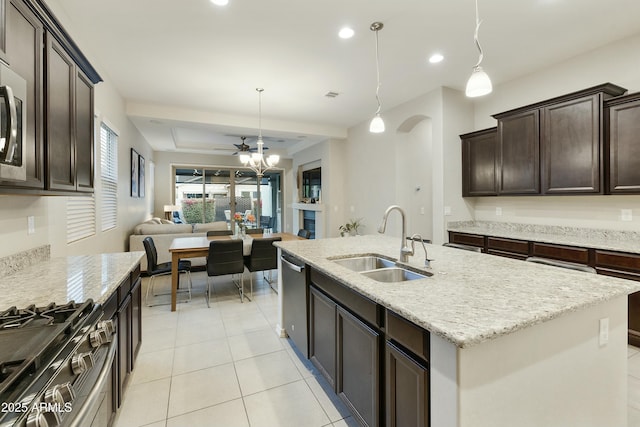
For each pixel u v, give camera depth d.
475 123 4.25
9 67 1.22
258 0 2.26
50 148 1.57
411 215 5.40
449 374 0.95
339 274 1.63
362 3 2.31
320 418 1.72
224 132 5.94
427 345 1.05
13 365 0.76
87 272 1.75
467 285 1.38
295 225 8.23
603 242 2.81
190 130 6.15
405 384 1.17
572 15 2.48
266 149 8.68
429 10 2.40
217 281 4.68
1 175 1.12
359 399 1.51
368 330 1.41
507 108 3.86
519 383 1.03
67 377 0.87
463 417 0.92
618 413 1.34
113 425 1.62
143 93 4.09
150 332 2.84
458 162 4.12
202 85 3.84
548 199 3.48
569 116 2.93
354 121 5.67
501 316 1.02
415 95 4.30
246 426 1.66
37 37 1.45
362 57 3.16
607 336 1.28
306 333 2.17
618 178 2.62
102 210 3.39
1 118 1.10
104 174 3.48
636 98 2.50
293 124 5.66
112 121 3.71
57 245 2.28
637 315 2.41
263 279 4.80
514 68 3.47
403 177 4.94
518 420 1.03
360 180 5.80
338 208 6.37
